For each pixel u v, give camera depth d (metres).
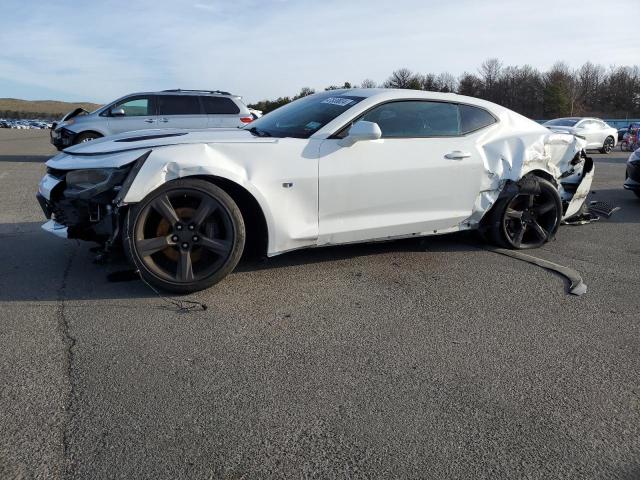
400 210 4.42
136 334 3.08
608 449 2.17
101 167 3.52
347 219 4.18
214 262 3.70
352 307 3.60
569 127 21.44
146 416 2.29
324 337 3.13
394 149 4.29
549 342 3.15
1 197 7.88
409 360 2.88
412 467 2.03
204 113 12.83
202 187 3.57
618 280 4.36
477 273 4.41
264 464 2.02
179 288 3.64
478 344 3.10
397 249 5.04
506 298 3.86
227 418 2.30
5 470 1.95
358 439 2.19
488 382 2.67
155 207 3.50
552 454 2.13
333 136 4.08
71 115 13.05
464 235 5.68
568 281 4.27
